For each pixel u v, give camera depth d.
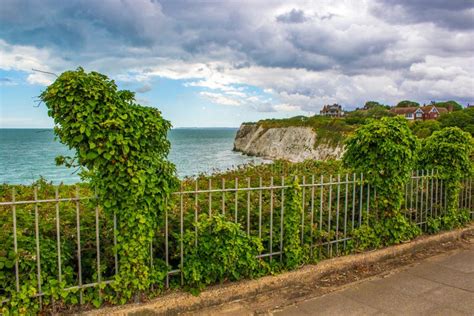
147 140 3.84
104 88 3.58
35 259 3.46
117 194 3.70
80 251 3.70
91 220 4.10
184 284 4.19
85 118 3.49
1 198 4.76
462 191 7.41
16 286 3.35
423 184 6.66
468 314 4.08
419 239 6.30
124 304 3.81
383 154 5.62
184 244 4.20
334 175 6.26
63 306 3.63
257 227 4.86
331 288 4.74
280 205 5.10
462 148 6.77
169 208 4.06
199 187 5.58
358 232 5.57
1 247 3.40
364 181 5.68
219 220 4.15
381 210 5.86
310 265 5.03
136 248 3.76
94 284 3.72
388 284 4.88
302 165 7.88
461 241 6.83
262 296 4.47
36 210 3.35
